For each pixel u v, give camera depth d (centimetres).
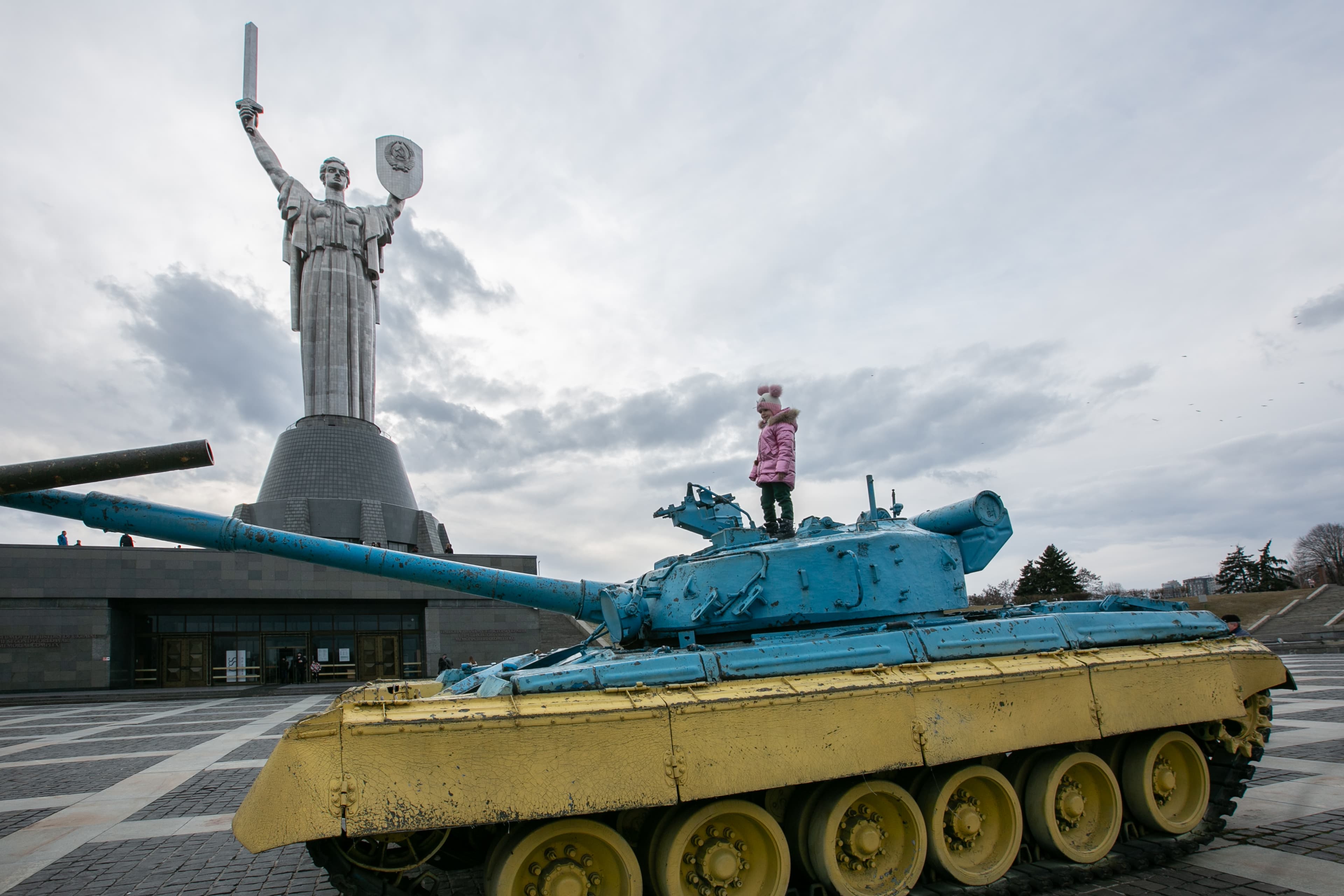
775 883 683
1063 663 827
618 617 908
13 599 3431
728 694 693
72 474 688
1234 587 7450
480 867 841
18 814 1116
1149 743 870
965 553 998
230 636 3875
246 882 820
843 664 769
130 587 3594
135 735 1989
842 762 700
